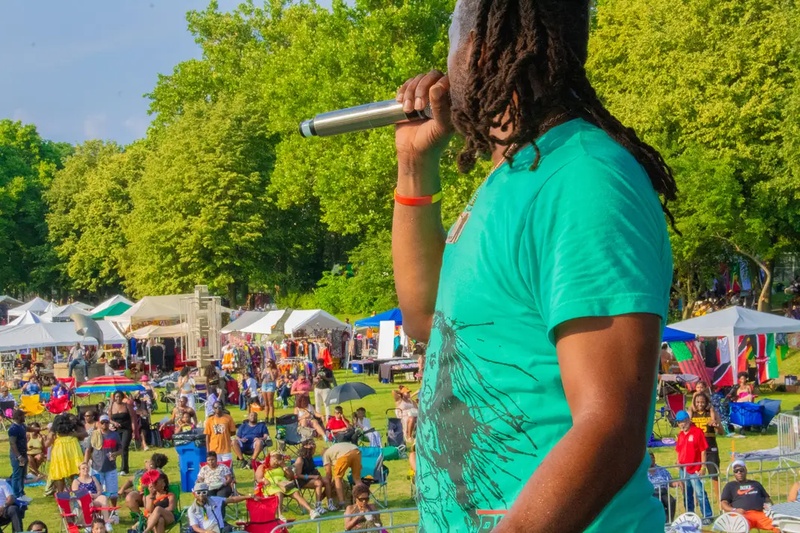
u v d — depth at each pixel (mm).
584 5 1521
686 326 29672
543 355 1355
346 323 48312
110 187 80625
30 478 22438
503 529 1177
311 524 17375
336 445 18328
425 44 44812
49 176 102188
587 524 1167
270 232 65750
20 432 20188
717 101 36156
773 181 36156
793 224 39156
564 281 1253
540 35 1439
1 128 106438
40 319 47344
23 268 96500
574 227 1278
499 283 1383
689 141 37969
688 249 37000
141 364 45156
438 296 1527
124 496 19672
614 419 1174
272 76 57656
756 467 19578
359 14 47719
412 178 2008
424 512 1526
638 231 1274
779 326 29250
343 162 45750
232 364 42594
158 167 66188
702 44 37906
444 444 1456
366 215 46812
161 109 75750
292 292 68688
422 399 1543
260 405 32281
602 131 1437
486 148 1574
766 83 35812
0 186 93625
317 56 47500
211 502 16250
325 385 28109
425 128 1943
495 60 1469
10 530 16781
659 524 1373
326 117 1996
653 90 38438
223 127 64188
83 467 18125
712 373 29859
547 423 1354
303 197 53406
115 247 78688
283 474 17984
